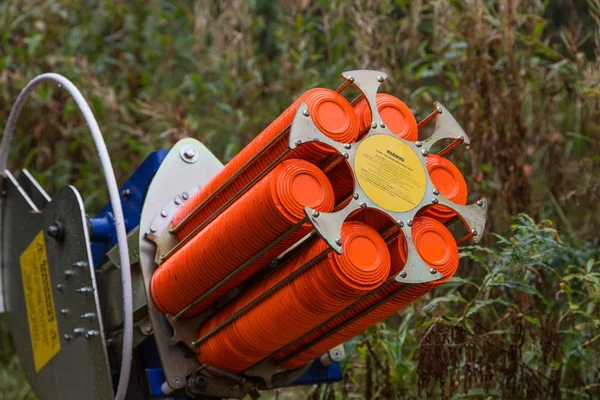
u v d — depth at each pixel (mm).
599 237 4578
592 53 6438
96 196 6055
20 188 3881
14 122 3951
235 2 6465
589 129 5086
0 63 6141
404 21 5496
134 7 7449
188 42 7328
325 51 7148
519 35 4910
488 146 4777
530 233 3957
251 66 6289
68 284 3367
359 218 2838
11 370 5523
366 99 2783
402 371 3996
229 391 3197
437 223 2816
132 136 6145
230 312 3045
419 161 2807
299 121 2629
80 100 3342
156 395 3143
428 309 3680
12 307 3984
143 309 3160
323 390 4309
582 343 3850
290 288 2775
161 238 3230
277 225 2676
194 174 3430
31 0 6578
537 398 3691
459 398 3686
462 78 4871
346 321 2965
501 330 3734
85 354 3264
